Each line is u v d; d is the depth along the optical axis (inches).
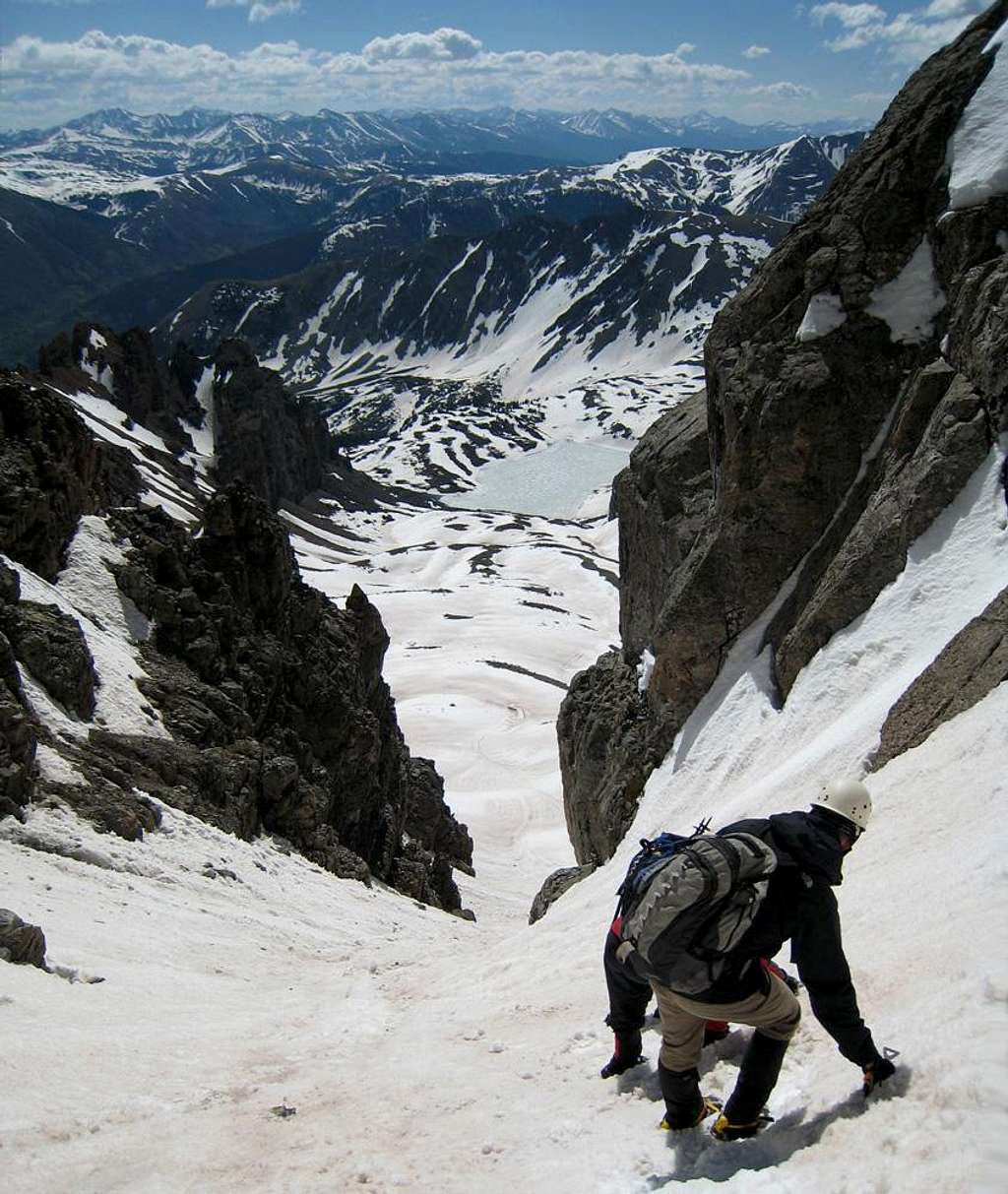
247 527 1571.1
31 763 887.1
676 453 1285.7
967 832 384.5
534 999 432.5
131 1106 322.0
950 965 258.1
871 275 965.8
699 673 1046.4
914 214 956.6
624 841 1015.6
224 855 978.7
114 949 606.9
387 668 4146.2
